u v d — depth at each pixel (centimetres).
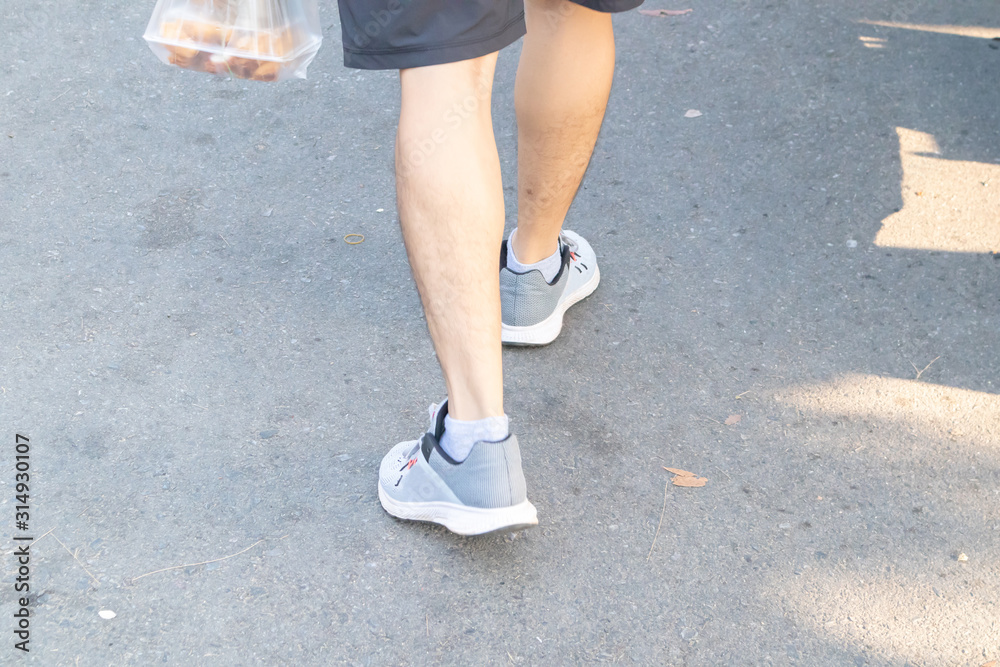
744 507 182
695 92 318
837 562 172
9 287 231
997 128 298
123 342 218
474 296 149
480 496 158
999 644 158
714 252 252
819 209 267
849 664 154
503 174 280
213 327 223
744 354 220
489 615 161
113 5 360
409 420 200
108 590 162
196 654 153
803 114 306
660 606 163
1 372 207
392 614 161
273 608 161
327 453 192
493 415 156
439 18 135
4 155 280
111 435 194
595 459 192
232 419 199
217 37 165
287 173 280
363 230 258
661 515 180
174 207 264
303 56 171
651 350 220
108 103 308
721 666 154
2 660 150
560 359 217
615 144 294
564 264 217
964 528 178
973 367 216
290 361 214
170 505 179
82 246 247
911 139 294
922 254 250
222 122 302
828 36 344
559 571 169
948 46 337
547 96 179
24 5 357
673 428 200
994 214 263
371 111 310
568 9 172
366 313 230
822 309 233
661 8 364
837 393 209
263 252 248
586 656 155
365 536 174
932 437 198
